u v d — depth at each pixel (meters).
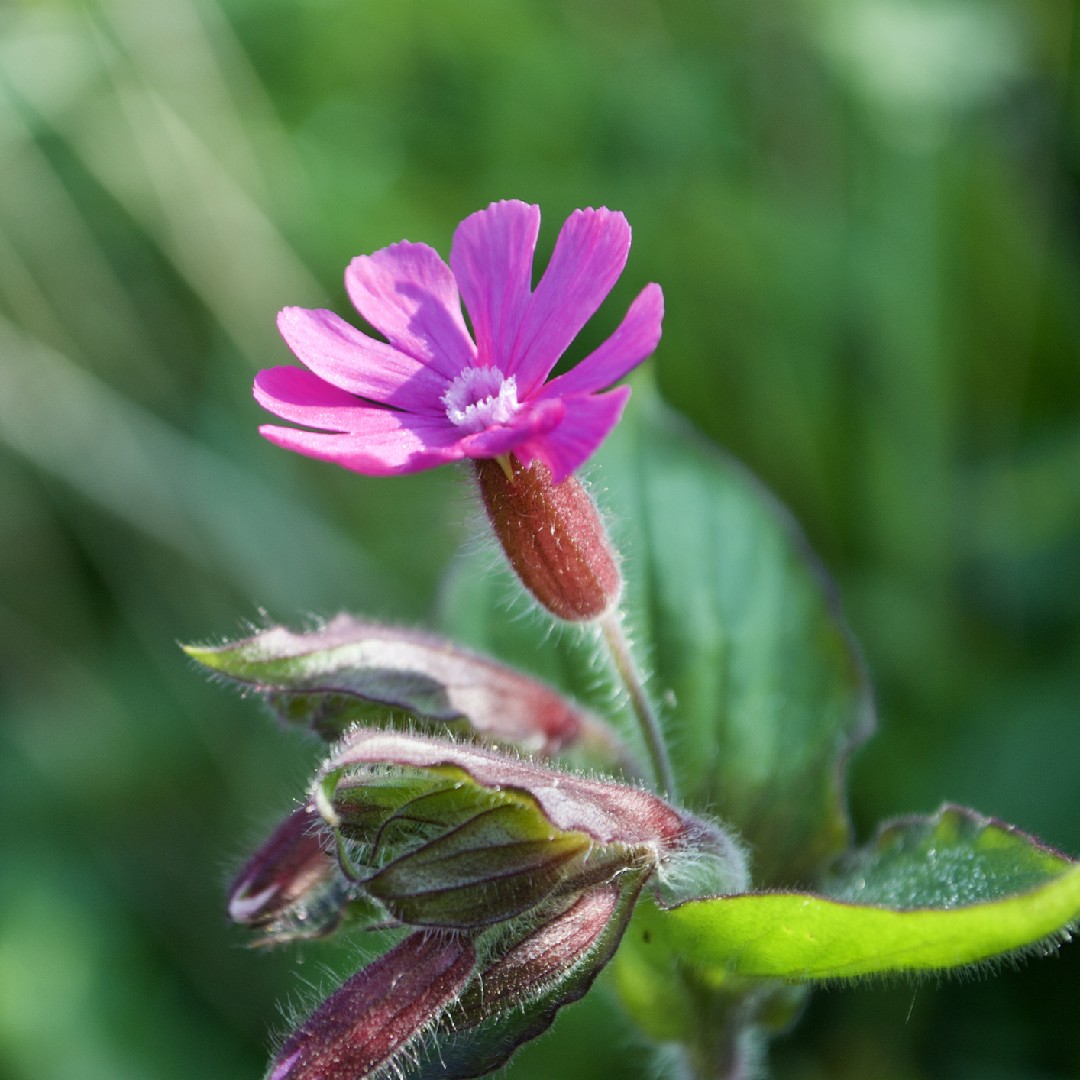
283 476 0.31
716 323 0.31
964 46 0.30
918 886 0.23
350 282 0.23
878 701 0.29
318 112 0.34
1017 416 0.31
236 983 0.28
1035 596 0.29
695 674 0.25
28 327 0.30
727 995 0.24
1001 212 0.30
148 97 0.30
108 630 0.31
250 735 0.30
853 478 0.30
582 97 0.33
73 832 0.29
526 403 0.23
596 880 0.23
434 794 0.22
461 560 0.26
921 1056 0.27
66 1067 0.27
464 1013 0.22
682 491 0.26
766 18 0.32
